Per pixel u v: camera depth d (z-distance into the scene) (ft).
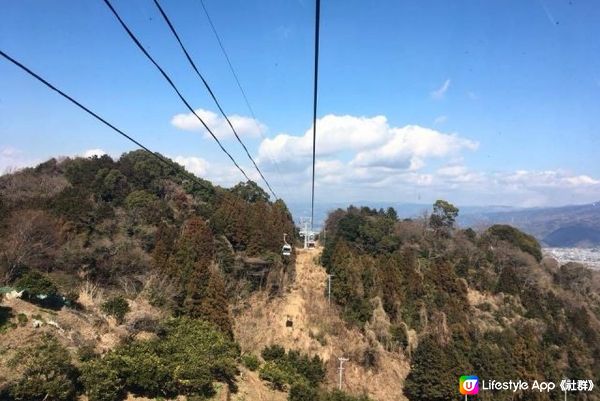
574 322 231.09
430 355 169.37
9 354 71.41
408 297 217.97
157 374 79.56
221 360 97.66
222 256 201.98
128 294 134.10
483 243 288.30
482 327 209.36
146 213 211.41
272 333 183.11
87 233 172.55
